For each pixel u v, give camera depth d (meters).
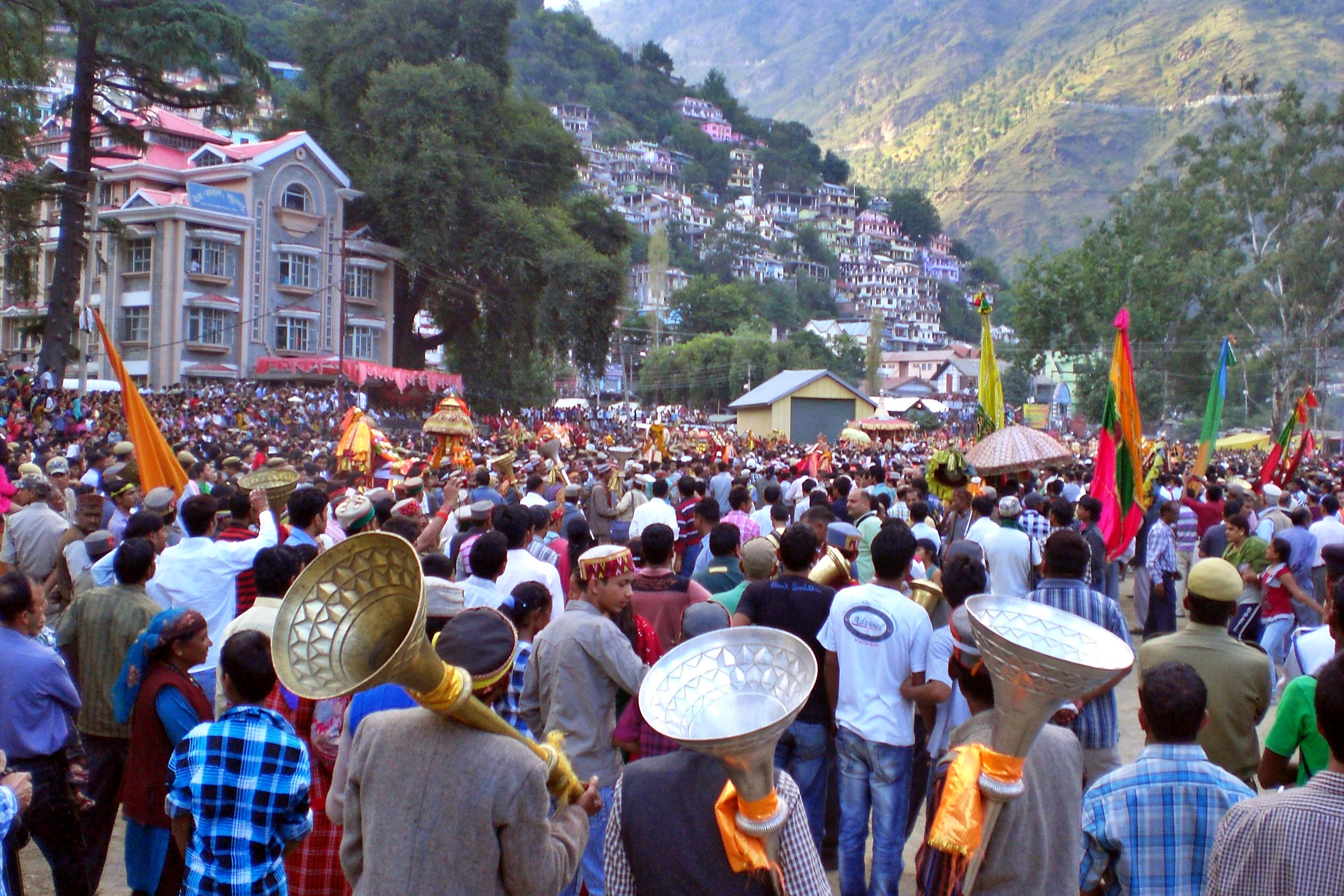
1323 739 3.94
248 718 3.65
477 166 53.25
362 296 56.16
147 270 49.03
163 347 48.12
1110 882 3.47
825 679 5.44
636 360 113.00
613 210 60.62
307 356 52.69
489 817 2.75
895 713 5.06
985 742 3.18
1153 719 3.46
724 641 2.80
